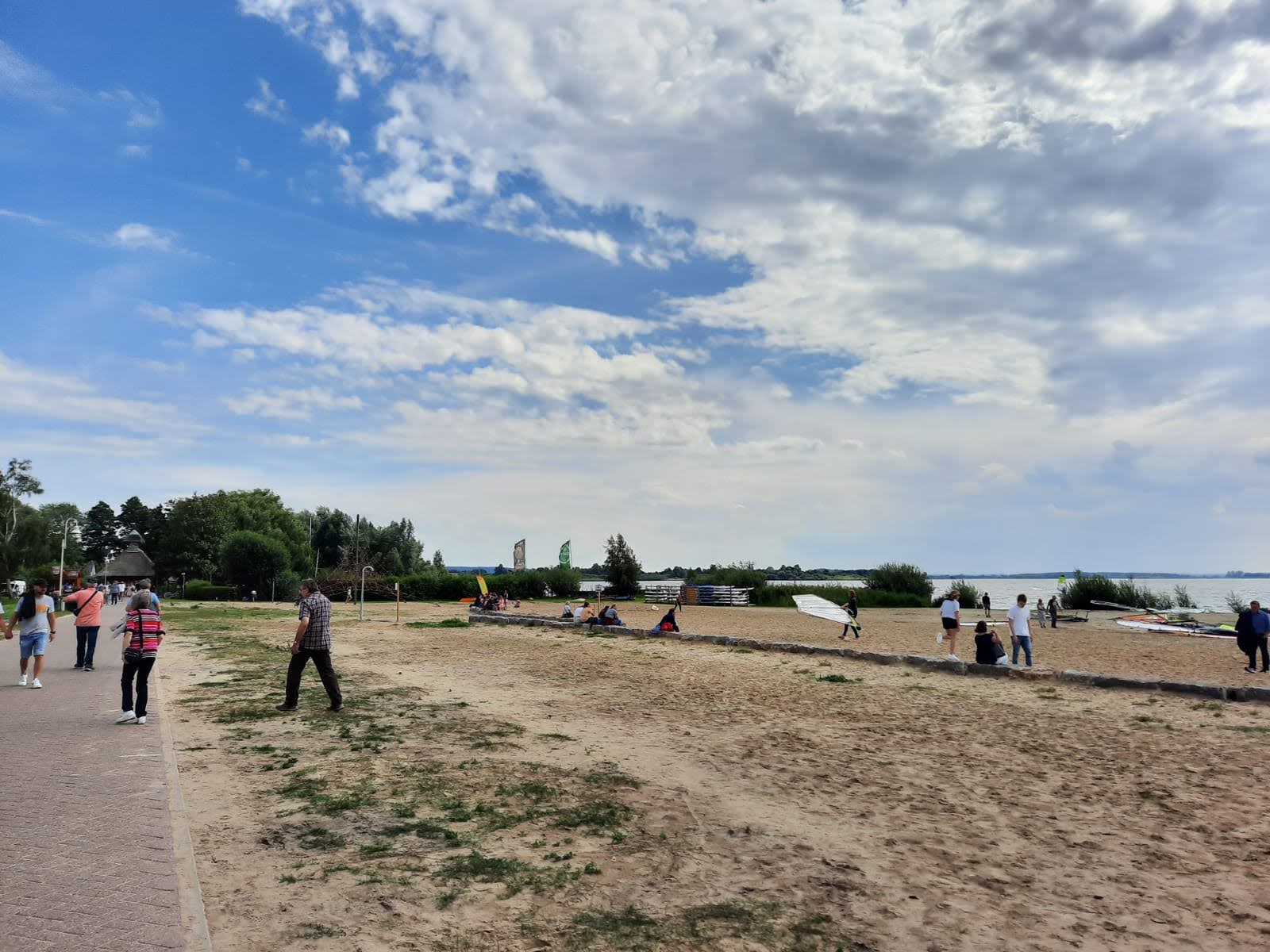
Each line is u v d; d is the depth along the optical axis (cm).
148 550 13488
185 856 568
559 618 3691
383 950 450
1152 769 948
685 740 1095
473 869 586
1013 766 957
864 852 651
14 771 799
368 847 626
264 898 520
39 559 9531
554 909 519
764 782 872
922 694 1529
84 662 1717
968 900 554
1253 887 586
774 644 2339
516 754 983
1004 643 2850
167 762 848
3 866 530
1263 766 966
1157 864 633
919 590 6006
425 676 1775
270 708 1270
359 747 998
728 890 562
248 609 4991
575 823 708
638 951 461
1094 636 3197
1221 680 1817
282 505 11038
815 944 477
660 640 2738
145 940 424
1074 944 488
